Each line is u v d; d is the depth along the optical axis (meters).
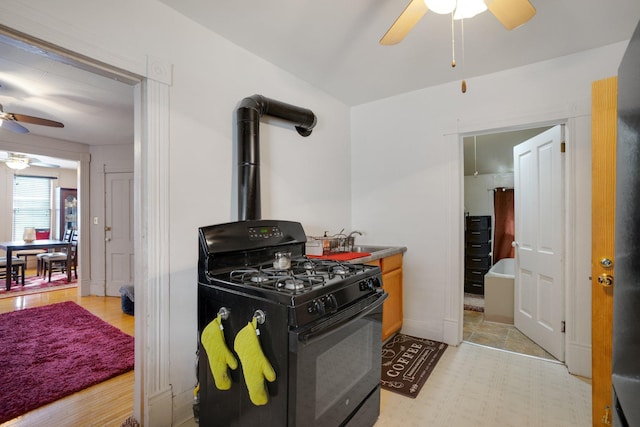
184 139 1.76
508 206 4.79
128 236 4.45
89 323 3.21
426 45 2.12
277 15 1.79
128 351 2.54
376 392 1.67
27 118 2.72
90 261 4.52
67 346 2.64
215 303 1.43
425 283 2.85
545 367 2.31
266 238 1.78
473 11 1.28
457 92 2.70
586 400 1.90
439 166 2.79
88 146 4.56
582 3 1.70
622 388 0.74
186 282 1.75
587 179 2.19
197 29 1.84
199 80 1.85
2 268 5.04
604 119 1.59
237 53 2.09
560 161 2.40
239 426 1.33
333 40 2.06
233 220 2.02
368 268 1.69
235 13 1.77
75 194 7.14
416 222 2.91
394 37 1.49
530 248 2.84
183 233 1.75
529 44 2.12
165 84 1.67
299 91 2.62
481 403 1.87
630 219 0.70
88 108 3.08
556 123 2.38
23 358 2.41
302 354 1.14
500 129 2.57
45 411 1.79
